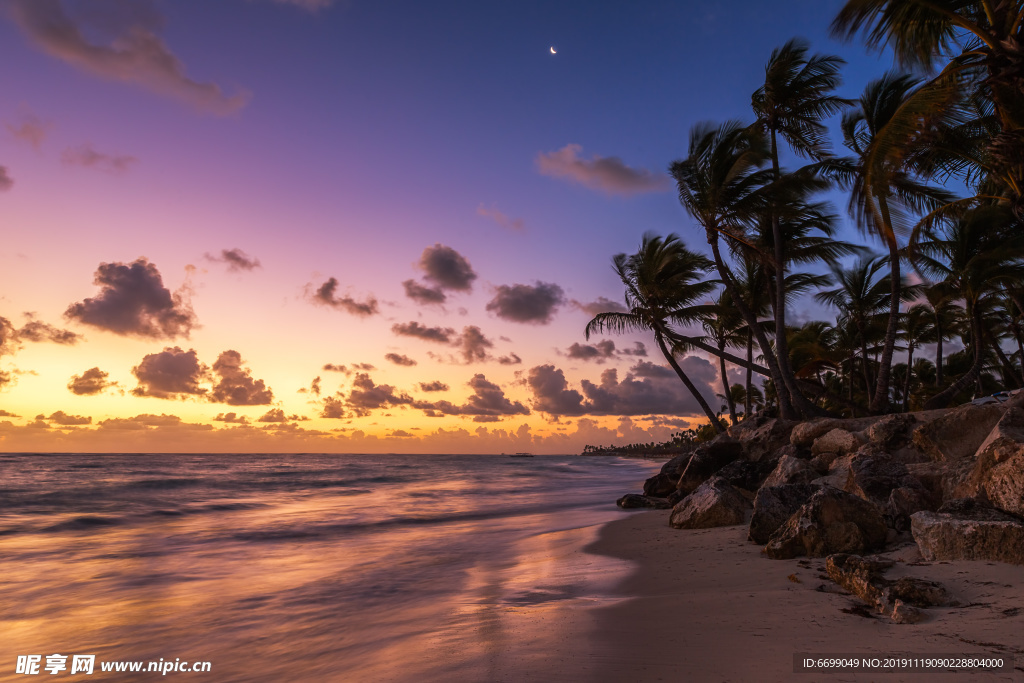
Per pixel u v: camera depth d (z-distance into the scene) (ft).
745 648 16.71
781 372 73.61
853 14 47.06
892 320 69.56
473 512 69.36
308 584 32.71
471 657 18.20
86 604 28.76
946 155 59.11
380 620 25.12
